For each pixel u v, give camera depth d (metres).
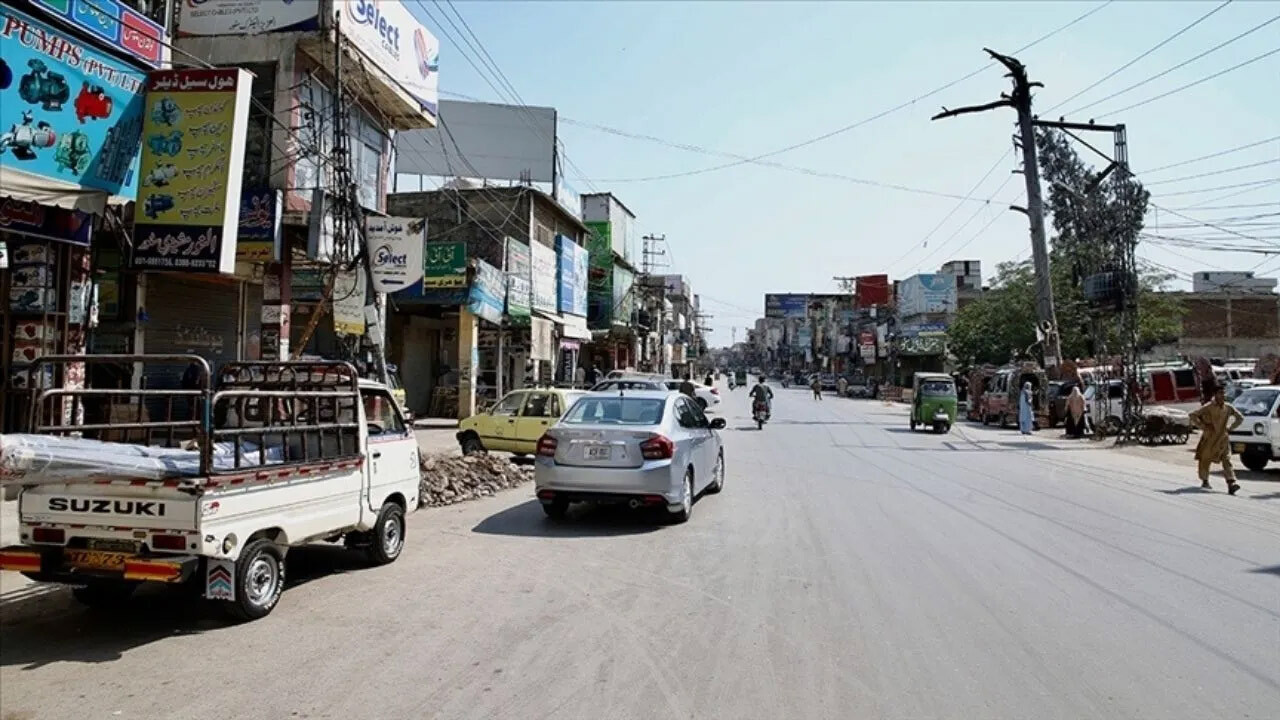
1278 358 36.16
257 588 6.10
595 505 11.45
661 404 10.52
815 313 118.88
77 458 5.34
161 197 11.47
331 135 17.75
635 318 53.72
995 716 4.39
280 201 14.52
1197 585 7.28
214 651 5.39
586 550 8.55
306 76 16.83
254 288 16.75
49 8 10.19
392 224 16.45
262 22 16.47
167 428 6.97
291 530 6.47
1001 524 10.30
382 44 18.36
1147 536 9.62
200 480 5.59
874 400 62.66
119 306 13.73
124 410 13.48
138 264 11.46
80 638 5.68
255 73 16.64
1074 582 7.34
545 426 16.23
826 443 22.83
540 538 9.19
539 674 4.97
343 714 4.37
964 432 29.25
